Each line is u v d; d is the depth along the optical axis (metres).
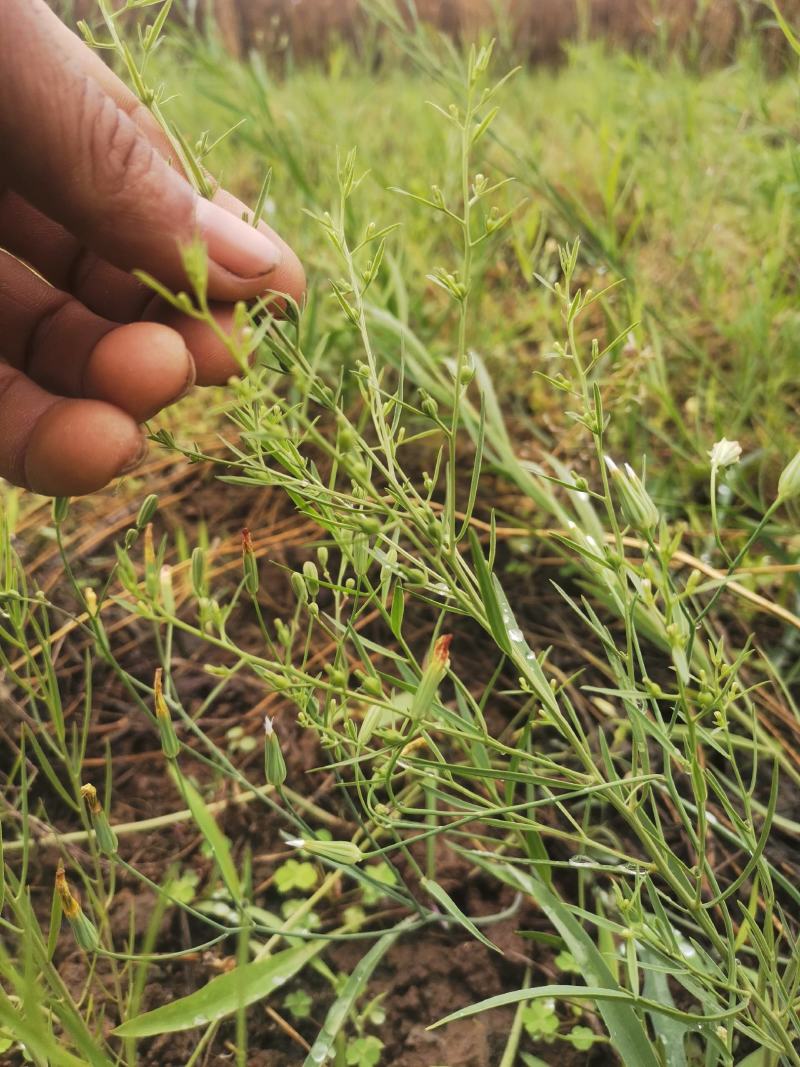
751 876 0.21
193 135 0.47
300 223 0.39
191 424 0.34
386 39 0.60
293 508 0.32
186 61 0.50
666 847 0.15
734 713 0.24
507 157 0.44
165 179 0.14
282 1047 0.19
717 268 0.35
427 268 0.37
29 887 0.21
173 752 0.16
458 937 0.21
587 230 0.36
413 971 0.20
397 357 0.29
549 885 0.18
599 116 0.49
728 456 0.13
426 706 0.12
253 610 0.29
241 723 0.26
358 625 0.28
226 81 0.41
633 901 0.14
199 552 0.12
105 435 0.15
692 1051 0.18
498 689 0.26
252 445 0.13
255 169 0.51
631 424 0.30
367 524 0.13
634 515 0.12
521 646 0.15
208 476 0.33
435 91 0.55
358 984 0.18
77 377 0.18
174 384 0.15
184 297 0.10
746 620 0.27
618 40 0.67
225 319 0.16
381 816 0.15
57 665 0.27
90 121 0.14
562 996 0.13
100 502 0.32
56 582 0.29
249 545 0.14
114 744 0.25
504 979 0.20
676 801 0.14
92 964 0.18
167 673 0.18
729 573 0.14
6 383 0.17
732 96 0.45
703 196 0.41
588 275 0.39
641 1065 0.15
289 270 0.16
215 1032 0.19
